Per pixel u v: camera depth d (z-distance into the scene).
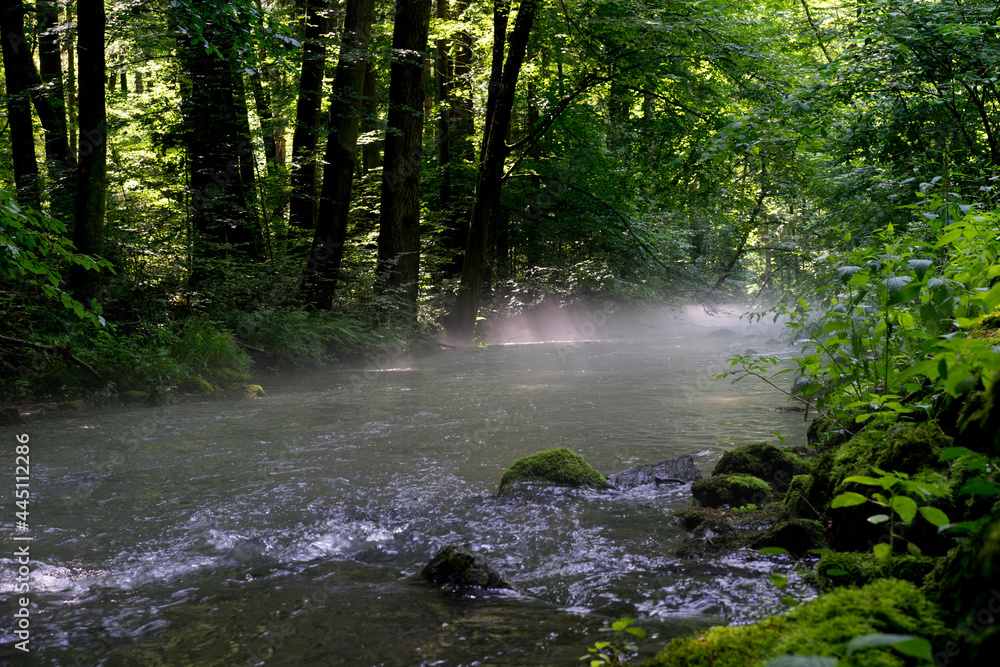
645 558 3.41
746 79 15.28
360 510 4.40
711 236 28.00
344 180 15.10
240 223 14.61
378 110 19.38
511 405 8.27
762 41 15.84
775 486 4.45
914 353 3.71
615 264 23.42
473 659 2.39
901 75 8.12
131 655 2.52
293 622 2.77
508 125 17.38
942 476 2.75
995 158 7.94
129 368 9.52
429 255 20.16
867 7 8.09
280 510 4.41
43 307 9.80
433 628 2.66
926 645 1.09
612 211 21.86
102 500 4.66
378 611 2.86
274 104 16.97
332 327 13.74
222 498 4.68
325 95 16.52
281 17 19.66
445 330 17.44
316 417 7.73
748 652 1.71
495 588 3.09
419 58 15.95
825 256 4.69
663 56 16.42
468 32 20.73
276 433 6.87
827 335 4.08
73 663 2.46
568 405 8.16
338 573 3.35
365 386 10.36
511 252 24.09
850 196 10.30
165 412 8.23
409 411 8.02
